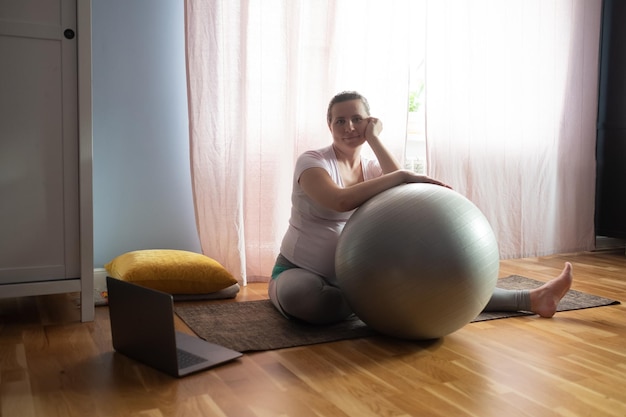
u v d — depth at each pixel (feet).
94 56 9.03
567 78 12.78
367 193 6.47
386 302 5.87
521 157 12.21
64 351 6.02
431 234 5.73
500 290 7.78
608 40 13.46
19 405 4.65
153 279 7.93
